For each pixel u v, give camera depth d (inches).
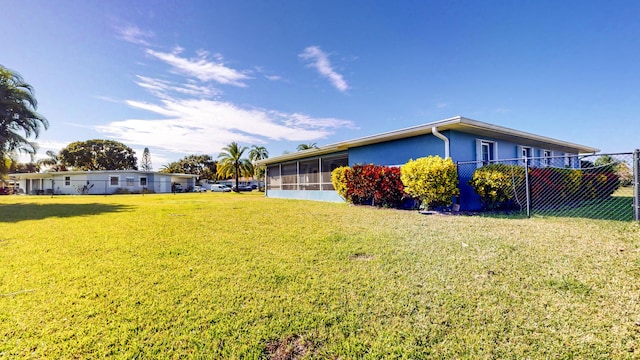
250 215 334.0
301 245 182.5
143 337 83.2
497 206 322.3
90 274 135.3
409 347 76.9
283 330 85.7
